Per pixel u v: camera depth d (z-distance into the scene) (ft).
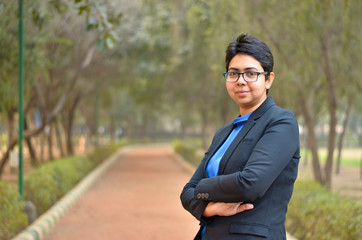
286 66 29.66
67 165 43.21
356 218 15.76
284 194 6.15
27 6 27.68
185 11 53.42
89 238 23.68
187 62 58.29
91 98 96.99
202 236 6.58
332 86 29.66
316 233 18.49
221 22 37.14
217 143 7.04
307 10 26.48
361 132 134.10
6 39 30.68
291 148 6.01
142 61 64.85
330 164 31.76
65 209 31.37
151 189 45.93
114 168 75.25
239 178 5.78
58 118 71.05
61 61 48.88
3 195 22.12
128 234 24.80
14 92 33.22
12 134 51.98
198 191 6.18
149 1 55.42
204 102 66.95
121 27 46.29
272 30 30.07
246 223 6.01
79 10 19.36
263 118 6.38
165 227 26.81
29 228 22.50
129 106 141.08
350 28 25.12
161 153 128.67
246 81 6.47
